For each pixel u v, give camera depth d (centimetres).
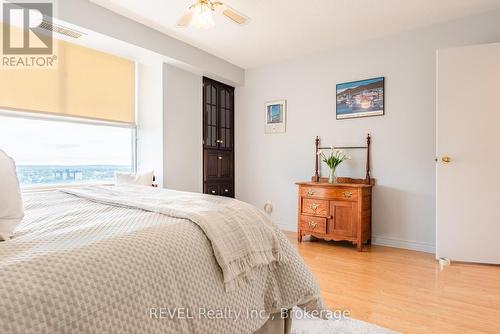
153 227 98
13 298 58
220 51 365
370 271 243
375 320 166
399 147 314
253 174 429
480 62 249
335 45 346
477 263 258
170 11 266
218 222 113
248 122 434
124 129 354
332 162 330
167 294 84
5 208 86
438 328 157
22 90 259
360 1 249
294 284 129
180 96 362
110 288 72
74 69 295
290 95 392
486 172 250
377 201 327
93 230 94
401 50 312
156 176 348
